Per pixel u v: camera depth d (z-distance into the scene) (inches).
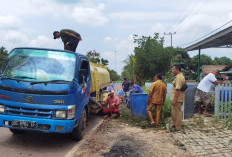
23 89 190.2
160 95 274.4
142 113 316.5
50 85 191.9
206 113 318.7
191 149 190.2
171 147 199.5
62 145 210.2
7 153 181.9
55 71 203.9
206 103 320.5
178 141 213.6
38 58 211.6
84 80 239.9
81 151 189.6
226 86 300.7
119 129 269.0
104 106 356.8
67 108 189.9
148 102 279.4
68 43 283.0
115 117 346.6
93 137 232.8
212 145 199.5
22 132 240.2
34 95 188.7
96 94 345.4
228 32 590.2
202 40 778.8
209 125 267.1
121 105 490.9
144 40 858.8
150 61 821.2
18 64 208.2
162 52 824.3
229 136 225.0
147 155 181.0
